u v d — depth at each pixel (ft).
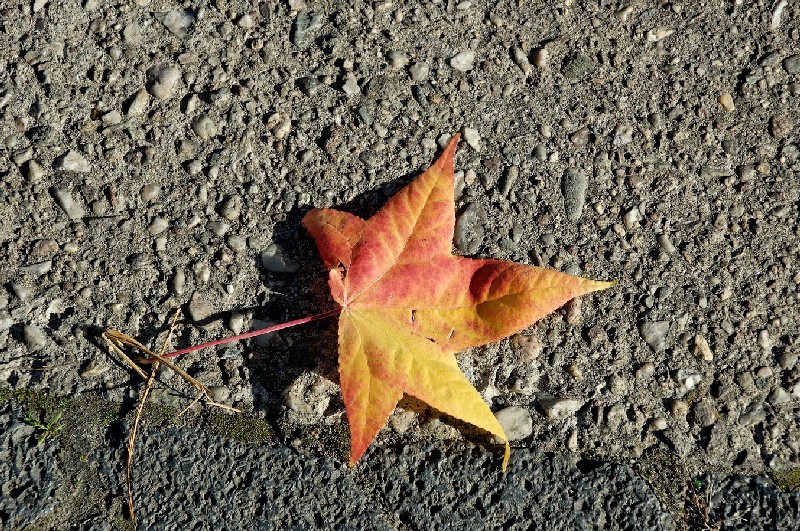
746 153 3.06
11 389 2.92
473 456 2.93
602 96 3.06
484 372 2.97
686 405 2.97
